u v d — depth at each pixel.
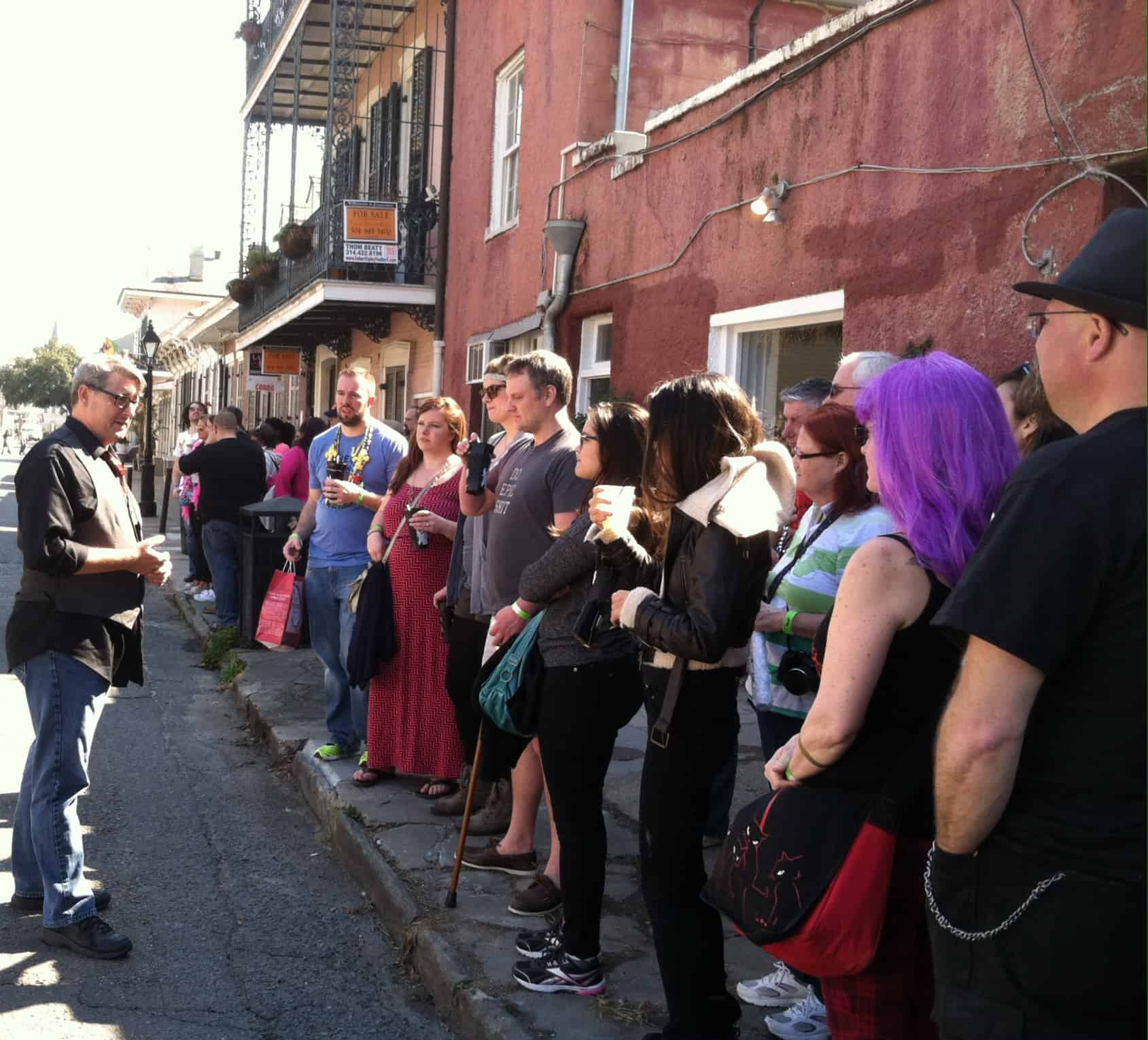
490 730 4.04
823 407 3.45
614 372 9.33
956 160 5.62
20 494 3.77
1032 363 3.92
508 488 4.36
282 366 22.52
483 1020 3.36
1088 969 1.69
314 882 4.71
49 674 3.87
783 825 2.30
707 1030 2.95
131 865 4.80
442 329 13.94
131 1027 3.46
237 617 9.60
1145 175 4.80
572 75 10.15
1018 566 1.69
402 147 16.14
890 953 2.27
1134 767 1.67
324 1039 3.47
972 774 1.72
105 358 4.00
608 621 3.37
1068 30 4.93
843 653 2.20
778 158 7.13
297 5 16.11
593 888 3.50
